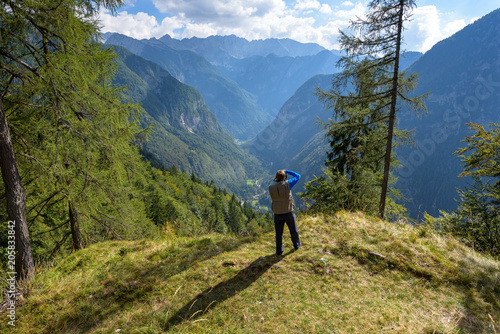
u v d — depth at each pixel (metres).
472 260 4.25
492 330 2.82
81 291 4.00
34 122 6.07
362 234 5.14
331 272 3.98
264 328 2.91
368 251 4.41
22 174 6.80
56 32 5.54
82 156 6.79
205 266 4.37
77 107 6.39
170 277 4.14
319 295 3.48
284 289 3.62
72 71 5.61
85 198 7.52
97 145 6.95
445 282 3.75
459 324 2.94
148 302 3.59
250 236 5.65
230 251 4.90
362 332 2.79
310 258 4.36
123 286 3.99
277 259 4.45
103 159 7.45
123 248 5.59
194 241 5.52
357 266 4.16
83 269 4.96
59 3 4.88
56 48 5.87
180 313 3.29
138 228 9.38
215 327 2.98
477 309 3.20
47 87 5.41
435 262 4.18
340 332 2.79
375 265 4.14
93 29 6.22
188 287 3.83
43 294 4.04
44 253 10.79
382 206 11.10
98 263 5.12
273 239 5.37
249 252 4.80
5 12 4.65
